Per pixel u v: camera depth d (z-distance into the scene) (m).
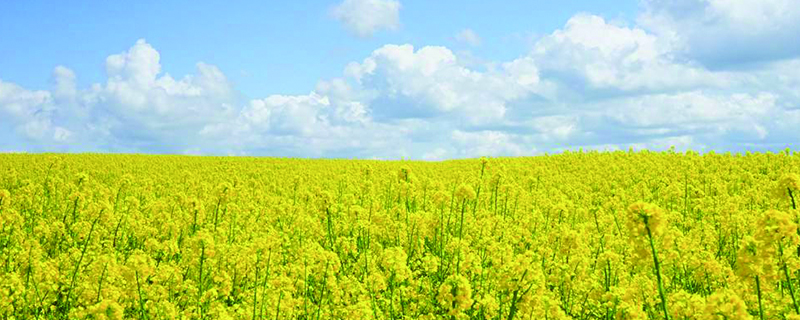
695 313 6.55
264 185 26.62
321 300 9.31
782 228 5.98
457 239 10.75
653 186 23.73
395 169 33.38
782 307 7.66
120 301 9.06
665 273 10.55
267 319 8.55
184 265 11.09
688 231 14.88
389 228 13.73
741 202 16.70
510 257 9.12
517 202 18.45
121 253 12.98
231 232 14.20
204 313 9.04
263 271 9.93
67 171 28.38
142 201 20.84
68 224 15.06
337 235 14.38
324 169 36.09
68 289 9.97
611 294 7.70
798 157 27.64
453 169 34.12
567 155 37.94
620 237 13.03
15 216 13.18
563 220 15.34
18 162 33.69
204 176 30.14
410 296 9.44
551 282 9.03
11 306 8.78
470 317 8.20
